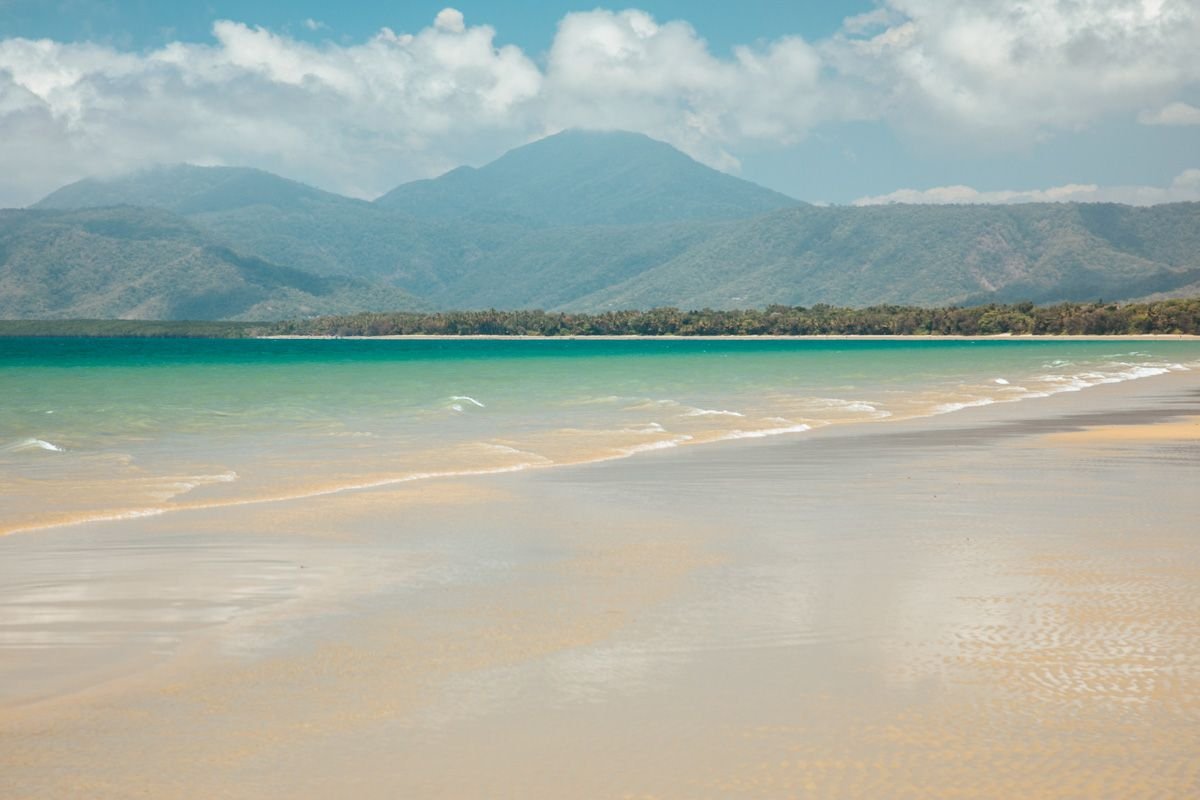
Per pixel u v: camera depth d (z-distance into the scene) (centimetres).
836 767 754
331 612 1174
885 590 1262
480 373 8244
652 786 727
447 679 944
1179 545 1525
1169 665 968
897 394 5219
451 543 1570
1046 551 1490
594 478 2283
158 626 1122
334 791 723
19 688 927
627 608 1187
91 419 3784
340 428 3478
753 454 2705
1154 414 3950
